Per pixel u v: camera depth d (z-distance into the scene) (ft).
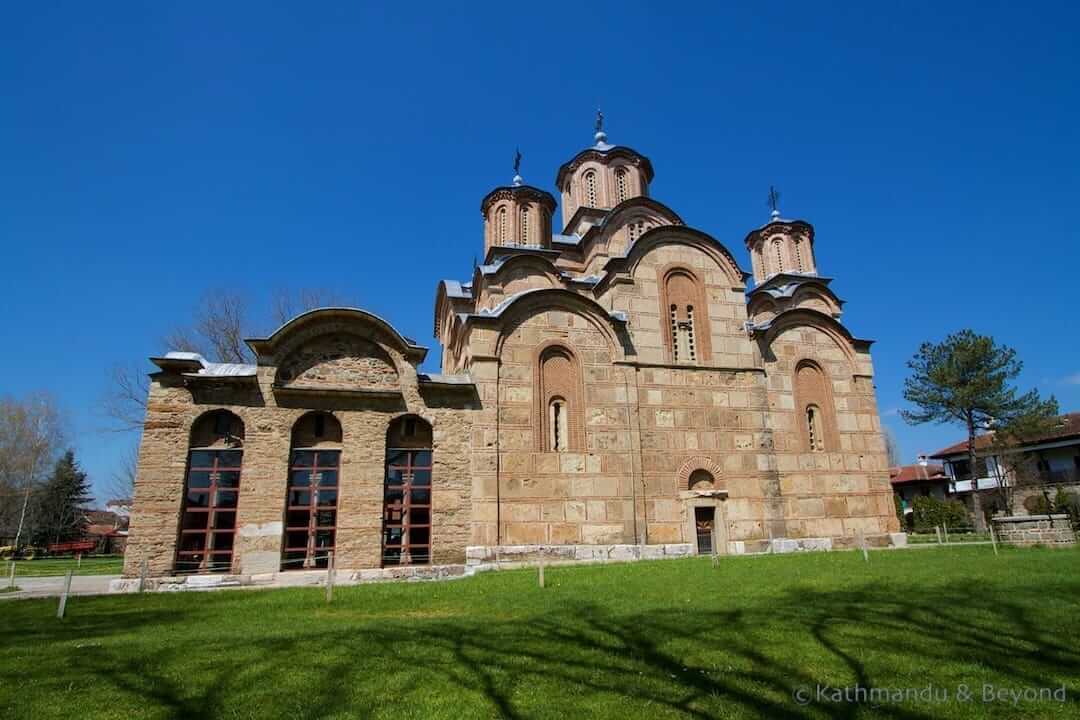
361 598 52.75
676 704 24.52
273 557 69.10
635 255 94.12
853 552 77.51
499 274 101.19
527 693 26.03
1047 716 22.84
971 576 49.34
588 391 85.46
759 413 92.79
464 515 75.97
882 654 29.99
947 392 164.04
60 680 29.04
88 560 159.63
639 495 83.46
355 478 73.67
